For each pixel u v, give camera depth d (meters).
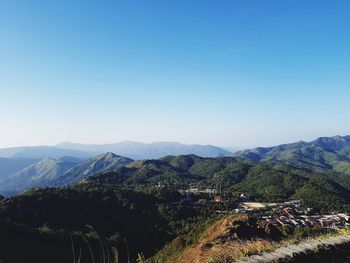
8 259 65.31
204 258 11.65
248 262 10.16
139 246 84.50
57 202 115.88
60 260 68.69
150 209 132.25
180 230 107.50
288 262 10.16
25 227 84.38
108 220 111.81
